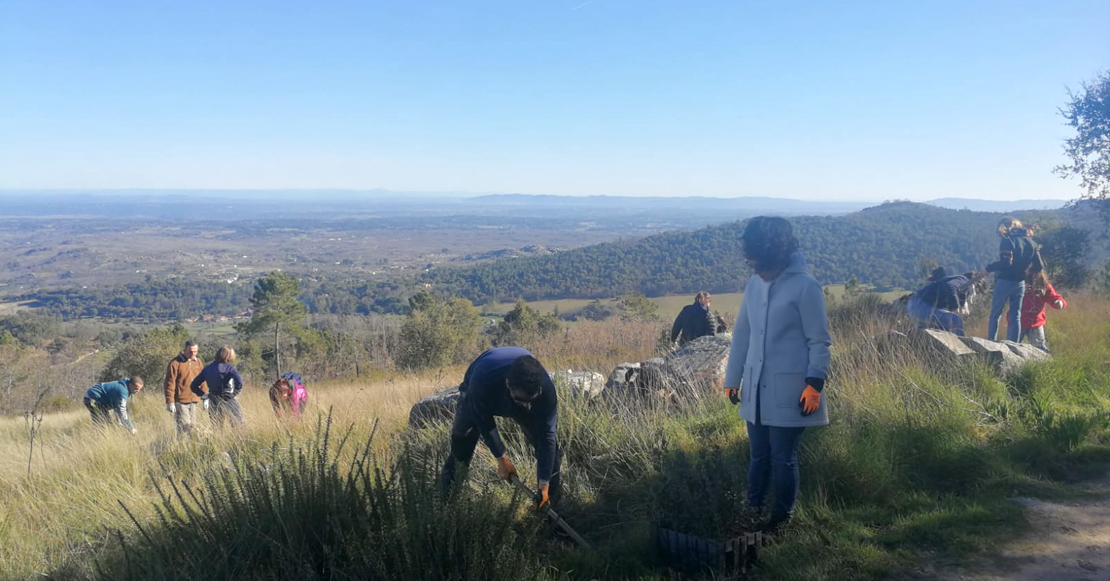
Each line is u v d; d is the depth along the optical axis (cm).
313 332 3766
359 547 289
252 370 3158
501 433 512
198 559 307
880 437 477
